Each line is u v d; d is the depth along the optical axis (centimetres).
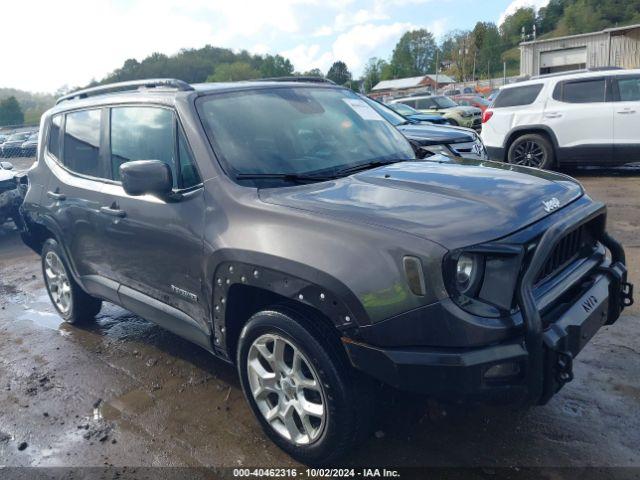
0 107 9562
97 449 336
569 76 1045
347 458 305
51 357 465
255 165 333
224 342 327
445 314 239
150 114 379
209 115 352
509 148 1127
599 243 333
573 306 275
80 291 501
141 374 422
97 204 411
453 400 246
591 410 333
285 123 373
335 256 261
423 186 300
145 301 391
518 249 250
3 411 388
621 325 435
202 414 362
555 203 289
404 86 7962
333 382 269
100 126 427
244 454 320
